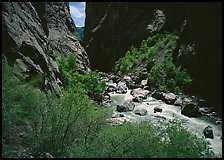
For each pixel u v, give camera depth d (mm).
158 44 25844
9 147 8398
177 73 21047
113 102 18312
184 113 16250
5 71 10523
